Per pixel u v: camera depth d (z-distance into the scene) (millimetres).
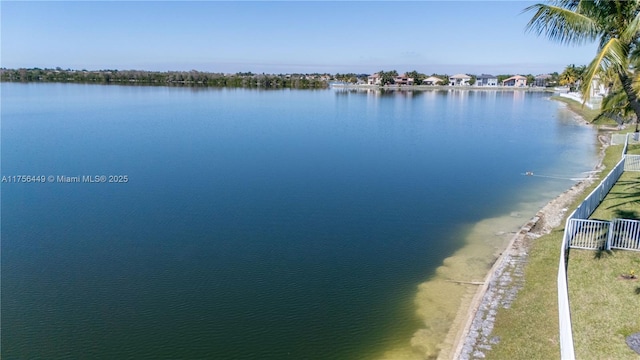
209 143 45688
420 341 12922
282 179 31094
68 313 14359
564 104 97250
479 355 11445
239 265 17703
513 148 44625
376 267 17562
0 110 71688
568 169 34625
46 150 40688
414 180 31234
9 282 16266
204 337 13258
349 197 26922
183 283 16281
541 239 18719
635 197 21875
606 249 15891
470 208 24891
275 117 71250
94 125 57250
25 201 25594
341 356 12414
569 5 15516
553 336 11484
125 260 18047
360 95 139125
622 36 14102
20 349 12633
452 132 56469
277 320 14086
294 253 18859
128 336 13258
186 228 21594
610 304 12367
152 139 47562
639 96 14680
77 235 20609
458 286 15953
